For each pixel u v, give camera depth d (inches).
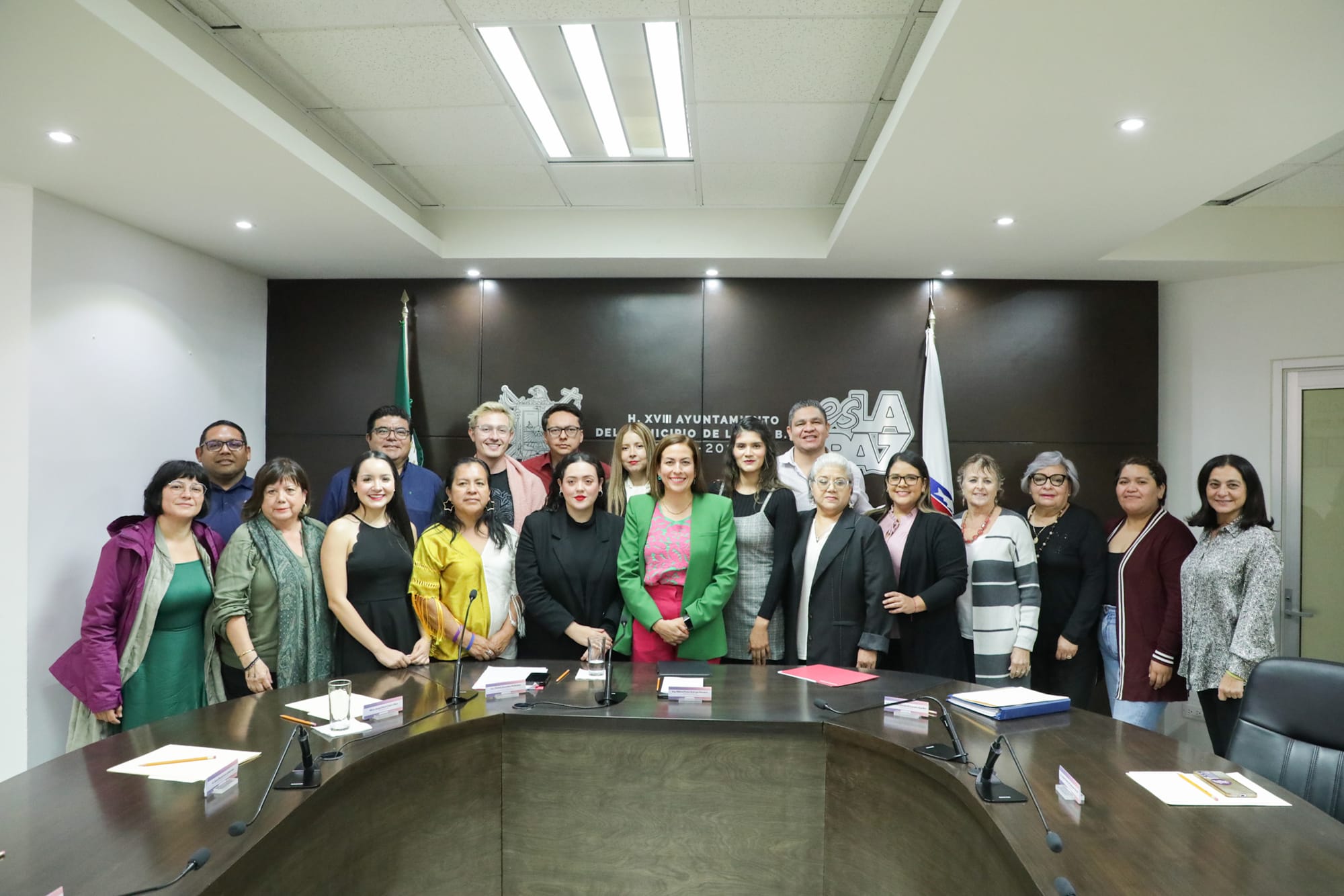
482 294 193.5
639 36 107.8
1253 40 83.7
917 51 109.7
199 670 118.5
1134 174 121.3
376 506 117.3
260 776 70.6
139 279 153.5
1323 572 171.8
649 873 92.2
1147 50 85.8
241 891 58.5
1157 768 74.1
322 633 120.0
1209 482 128.5
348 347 193.5
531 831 93.6
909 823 79.2
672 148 145.6
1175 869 54.7
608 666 96.2
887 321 188.4
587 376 191.5
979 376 186.4
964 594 137.9
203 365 171.6
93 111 102.9
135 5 94.0
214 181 128.6
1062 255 166.4
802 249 175.3
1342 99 96.4
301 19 104.2
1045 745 80.4
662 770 92.0
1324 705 77.3
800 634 128.1
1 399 129.8
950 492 179.0
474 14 102.7
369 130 138.9
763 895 91.3
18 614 128.9
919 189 129.1
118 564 113.3
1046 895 51.6
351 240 161.9
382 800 79.4
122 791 66.8
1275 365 175.6
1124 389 184.5
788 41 107.7
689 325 190.7
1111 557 141.7
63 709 134.6
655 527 123.8
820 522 130.3
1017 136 108.3
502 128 138.2
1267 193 161.2
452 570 118.4
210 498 149.1
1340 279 169.6
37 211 131.3
